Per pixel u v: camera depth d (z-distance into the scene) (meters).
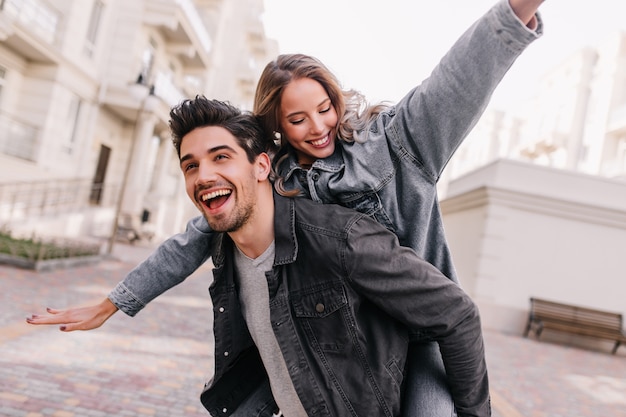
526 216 10.92
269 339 1.56
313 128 1.52
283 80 1.52
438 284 1.36
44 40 13.49
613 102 24.86
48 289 7.01
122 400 3.61
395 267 1.35
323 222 1.42
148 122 18.20
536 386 6.01
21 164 13.63
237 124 1.42
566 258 10.84
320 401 1.40
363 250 1.36
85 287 7.68
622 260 10.81
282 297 1.45
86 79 16.06
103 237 16.38
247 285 1.57
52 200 14.95
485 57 1.25
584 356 9.13
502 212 10.91
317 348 1.42
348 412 1.40
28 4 13.13
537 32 1.24
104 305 1.76
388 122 1.52
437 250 1.61
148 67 18.97
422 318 1.37
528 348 8.98
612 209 10.71
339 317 1.40
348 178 1.48
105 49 16.92
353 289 1.41
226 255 1.62
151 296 1.76
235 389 1.76
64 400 3.44
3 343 4.39
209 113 1.41
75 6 14.91
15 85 14.12
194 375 4.43
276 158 1.64
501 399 5.22
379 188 1.48
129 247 15.88
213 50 24.88
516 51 1.25
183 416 3.50
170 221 23.92
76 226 15.53
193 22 19.50
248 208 1.43
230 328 1.65
